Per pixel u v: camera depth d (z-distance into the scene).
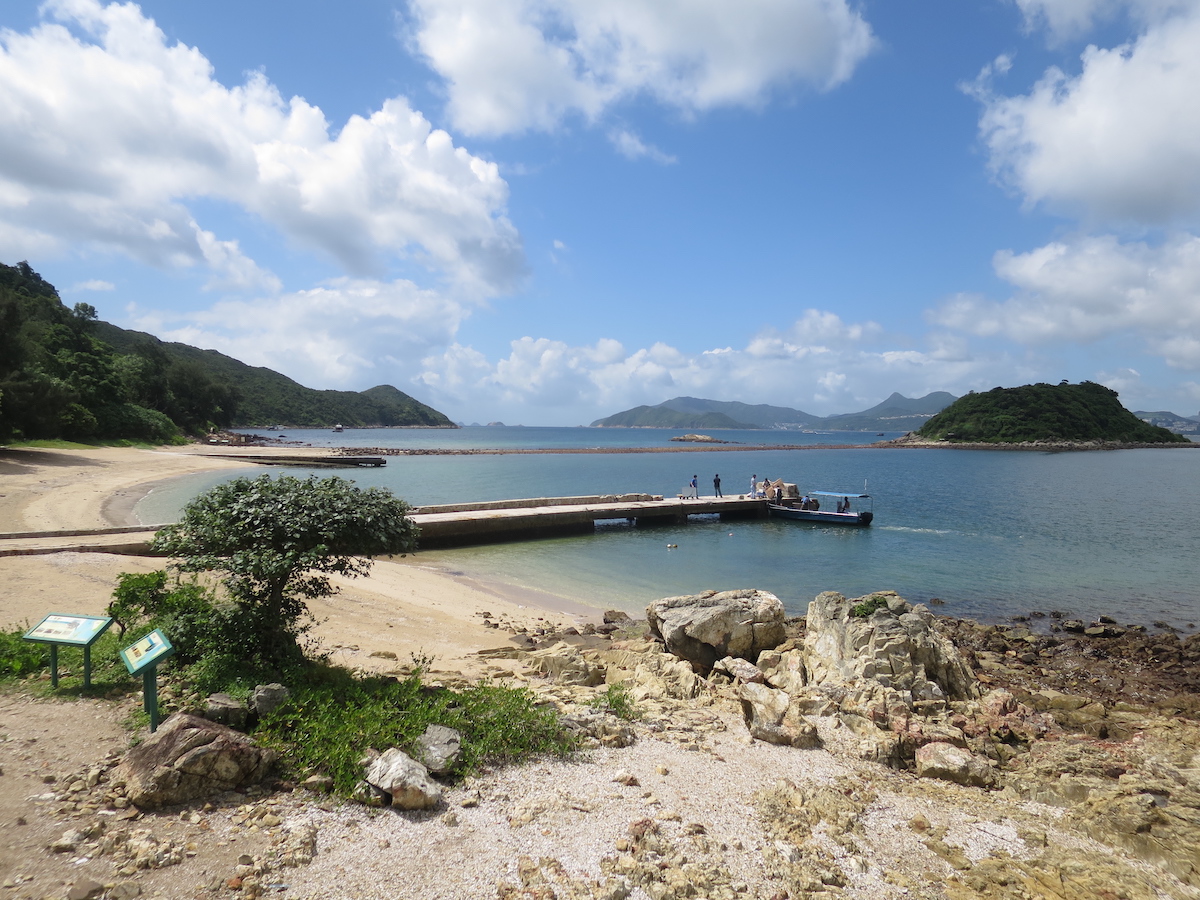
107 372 78.62
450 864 5.07
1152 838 6.25
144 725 6.54
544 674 11.88
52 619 7.62
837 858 5.67
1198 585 24.67
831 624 11.91
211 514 8.35
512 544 32.06
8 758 5.71
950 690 10.79
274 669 8.32
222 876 4.59
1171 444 169.12
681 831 5.80
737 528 38.44
